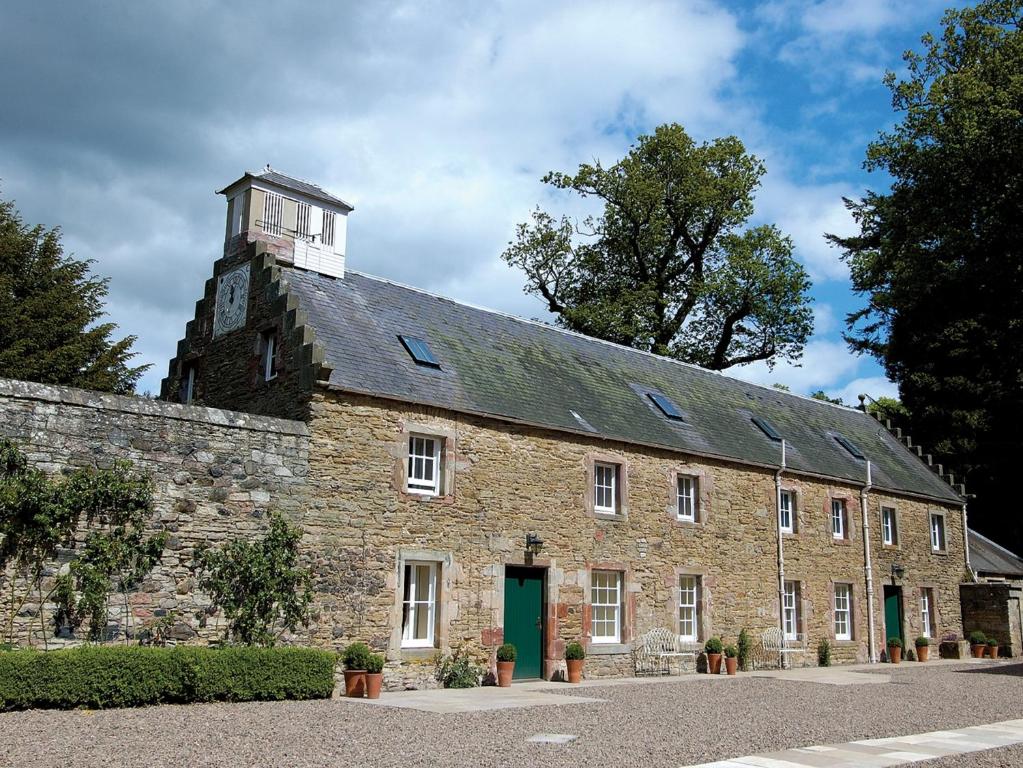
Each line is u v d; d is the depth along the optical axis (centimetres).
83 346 2688
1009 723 1238
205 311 1827
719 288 3606
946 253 3023
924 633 2733
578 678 1686
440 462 1600
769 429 2472
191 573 1298
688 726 1134
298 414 1470
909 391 3906
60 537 1190
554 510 1755
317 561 1409
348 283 1828
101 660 1107
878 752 970
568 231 3822
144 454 1282
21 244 2719
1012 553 3453
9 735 905
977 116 2752
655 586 1927
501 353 1953
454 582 1569
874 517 2605
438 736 1001
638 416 2062
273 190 1805
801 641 2269
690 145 3691
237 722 1042
